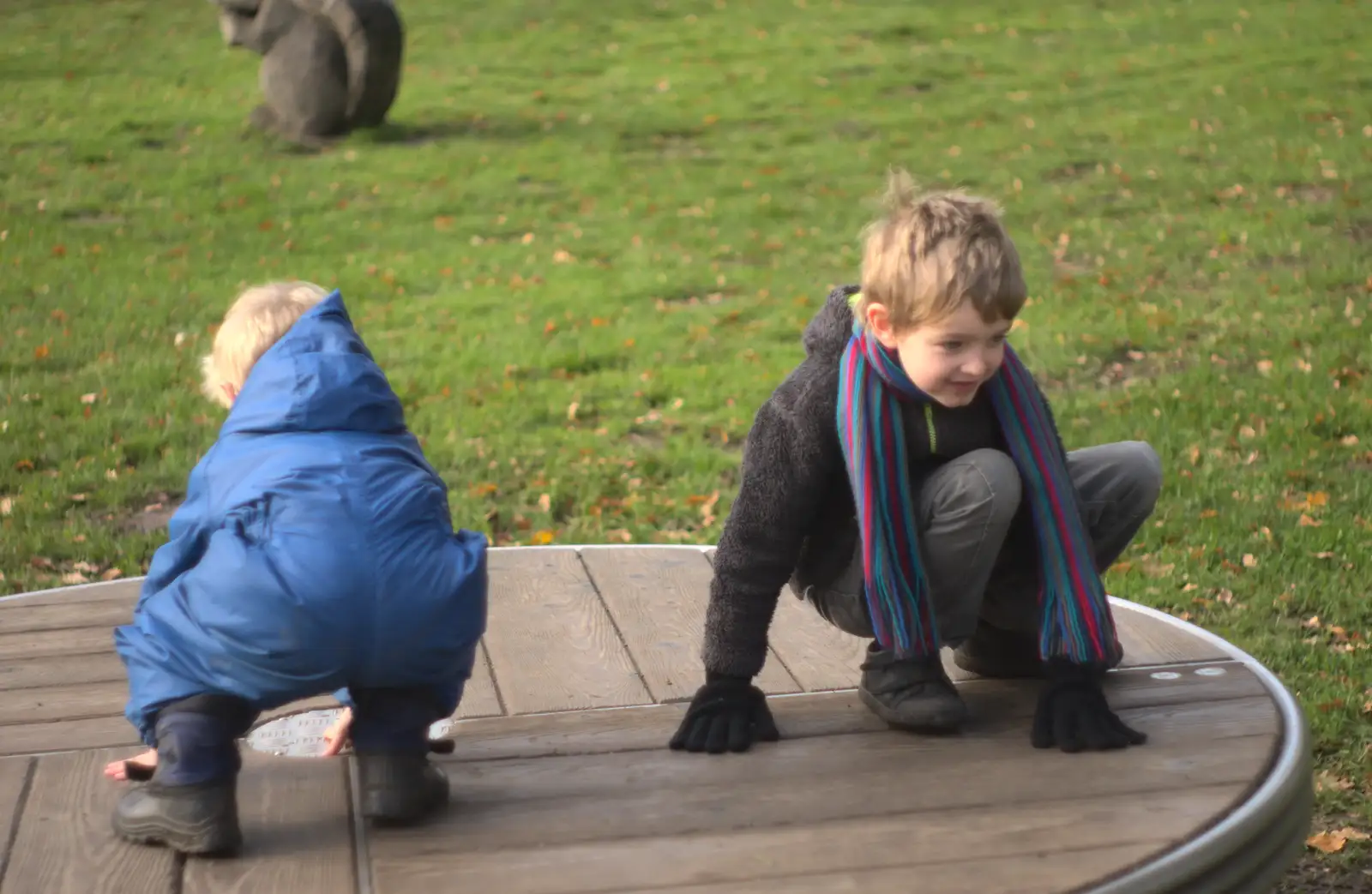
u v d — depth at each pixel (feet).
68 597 14.52
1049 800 9.92
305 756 10.93
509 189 51.70
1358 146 52.21
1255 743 10.74
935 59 71.20
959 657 12.55
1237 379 30.58
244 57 72.18
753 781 10.37
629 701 11.96
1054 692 11.05
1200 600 20.68
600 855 9.30
